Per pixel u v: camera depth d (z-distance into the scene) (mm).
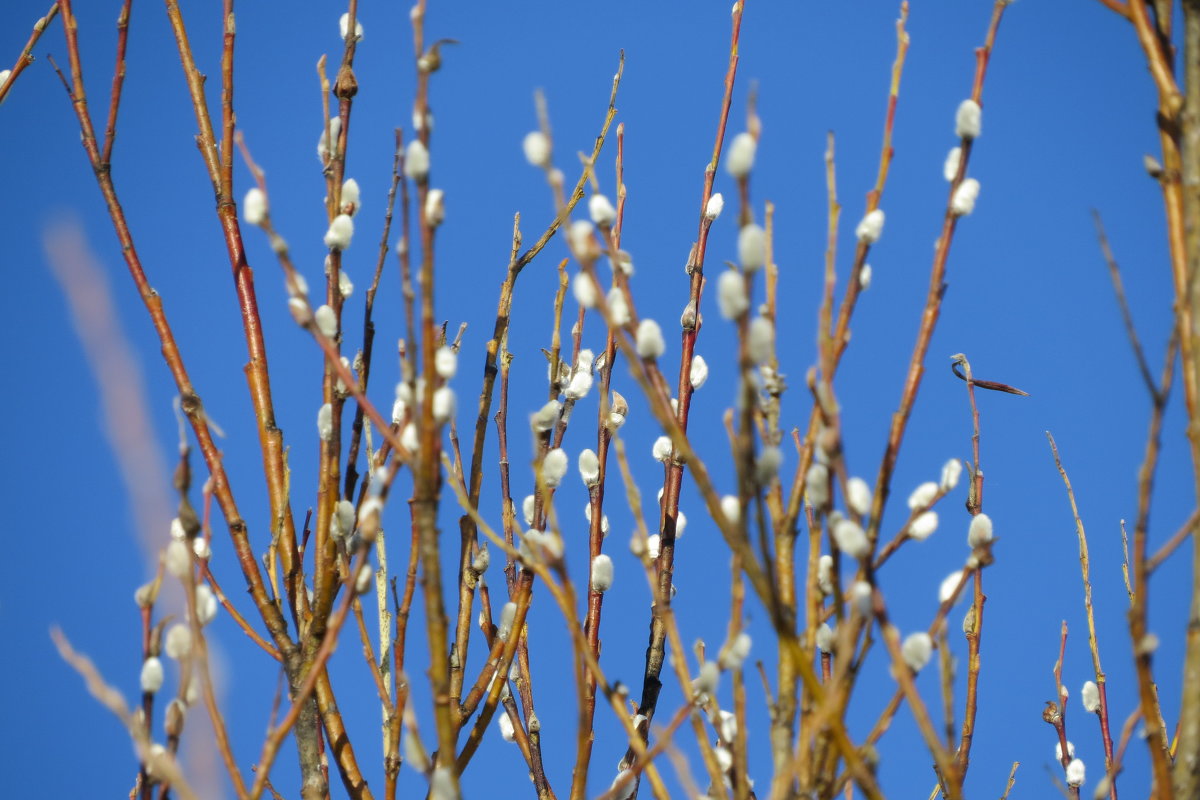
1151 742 1447
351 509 1630
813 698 1442
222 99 1727
